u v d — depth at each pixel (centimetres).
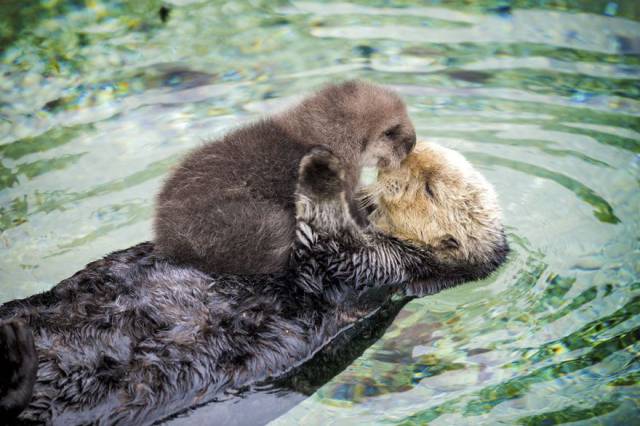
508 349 1263
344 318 1303
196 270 1221
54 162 1697
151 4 2323
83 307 1116
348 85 1442
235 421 1128
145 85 1986
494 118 1858
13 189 1612
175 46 2150
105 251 1460
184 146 1739
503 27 2211
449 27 2216
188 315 1142
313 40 2167
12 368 953
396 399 1179
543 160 1728
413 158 1509
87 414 1018
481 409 1144
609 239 1502
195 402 1095
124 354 1067
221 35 2197
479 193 1498
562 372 1202
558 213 1585
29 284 1380
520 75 2009
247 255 1234
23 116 1862
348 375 1232
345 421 1141
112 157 1716
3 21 2216
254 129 1373
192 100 1919
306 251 1281
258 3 2333
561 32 2184
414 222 1504
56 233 1502
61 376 1020
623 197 1612
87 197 1595
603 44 2128
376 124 1405
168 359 1084
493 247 1485
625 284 1385
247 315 1177
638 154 1736
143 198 1594
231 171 1284
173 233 1234
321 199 1298
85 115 1867
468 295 1424
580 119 1855
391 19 2262
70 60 2083
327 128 1371
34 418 993
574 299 1361
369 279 1353
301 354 1209
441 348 1280
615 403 1138
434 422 1126
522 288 1413
